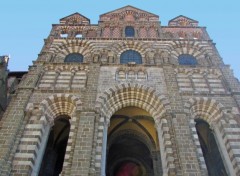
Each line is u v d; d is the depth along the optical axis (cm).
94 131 2020
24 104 2200
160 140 2091
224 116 2198
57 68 2667
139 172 3152
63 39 3083
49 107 2294
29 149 1905
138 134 2881
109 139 2762
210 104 2319
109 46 2980
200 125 2678
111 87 2408
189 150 1883
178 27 3444
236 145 1984
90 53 2923
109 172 3098
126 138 2972
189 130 2028
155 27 3394
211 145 2670
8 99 3008
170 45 3022
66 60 2911
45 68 2661
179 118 2120
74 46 3042
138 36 3238
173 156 1894
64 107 2333
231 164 1939
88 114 2120
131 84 2441
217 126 2222
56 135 2736
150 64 2689
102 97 2308
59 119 2584
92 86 2392
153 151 2622
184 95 2375
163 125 2123
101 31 3309
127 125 2822
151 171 3106
